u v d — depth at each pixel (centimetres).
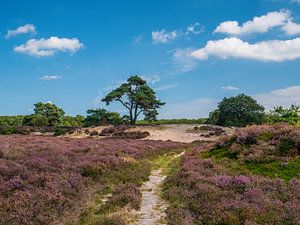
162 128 7756
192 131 7512
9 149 2489
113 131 7325
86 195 1655
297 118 4428
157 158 3500
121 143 4300
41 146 2961
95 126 8012
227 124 9375
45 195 1466
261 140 2584
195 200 1516
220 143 2939
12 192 1525
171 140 6512
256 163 2283
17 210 1288
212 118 10294
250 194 1480
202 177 1916
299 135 2425
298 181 1722
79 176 1938
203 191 1600
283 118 4528
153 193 1847
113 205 1509
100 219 1290
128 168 2430
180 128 7856
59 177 1800
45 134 7494
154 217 1414
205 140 6431
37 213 1293
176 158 3350
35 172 1867
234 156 2570
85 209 1444
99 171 2128
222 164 2423
